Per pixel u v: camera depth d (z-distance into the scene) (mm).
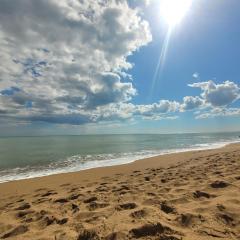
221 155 14242
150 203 4465
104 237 2984
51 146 35062
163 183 6648
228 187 5180
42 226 3744
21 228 3648
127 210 4051
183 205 4180
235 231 2980
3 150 27406
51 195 6508
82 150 26281
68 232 3258
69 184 8602
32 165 15086
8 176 11469
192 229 3080
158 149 25500
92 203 4695
